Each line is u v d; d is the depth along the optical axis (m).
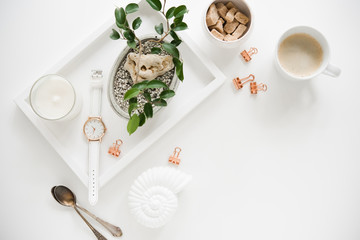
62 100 0.64
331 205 0.69
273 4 0.68
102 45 0.67
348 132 0.68
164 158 0.69
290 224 0.69
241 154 0.69
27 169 0.69
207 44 0.68
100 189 0.69
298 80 0.65
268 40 0.68
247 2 0.64
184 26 0.56
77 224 0.70
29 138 0.69
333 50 0.68
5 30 0.69
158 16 0.67
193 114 0.69
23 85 0.69
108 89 0.64
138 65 0.58
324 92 0.68
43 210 0.70
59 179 0.69
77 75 0.68
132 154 0.65
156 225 0.65
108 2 0.68
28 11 0.69
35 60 0.69
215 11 0.63
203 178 0.69
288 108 0.68
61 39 0.69
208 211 0.69
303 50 0.65
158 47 0.63
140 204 0.65
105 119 0.68
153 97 0.64
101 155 0.68
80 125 0.68
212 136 0.69
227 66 0.68
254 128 0.69
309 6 0.68
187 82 0.68
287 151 0.69
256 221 0.69
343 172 0.69
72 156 0.68
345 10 0.68
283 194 0.69
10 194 0.70
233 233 0.69
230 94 0.68
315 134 0.69
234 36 0.64
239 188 0.69
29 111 0.66
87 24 0.69
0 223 0.70
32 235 0.70
